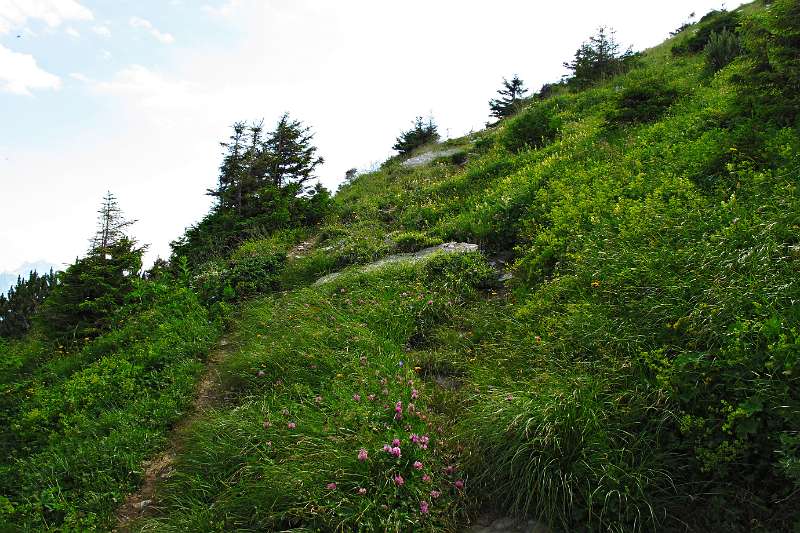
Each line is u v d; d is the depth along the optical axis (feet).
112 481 18.11
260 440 16.97
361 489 13.42
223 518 14.35
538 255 25.32
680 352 14.39
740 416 11.94
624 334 15.89
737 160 23.15
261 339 25.67
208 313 32.91
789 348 12.16
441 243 34.88
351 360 20.54
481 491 14.05
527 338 19.01
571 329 17.93
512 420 14.35
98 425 21.52
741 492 11.57
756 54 26.48
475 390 17.79
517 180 38.55
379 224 46.37
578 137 43.01
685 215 20.38
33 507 17.21
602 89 61.26
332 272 35.73
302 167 74.79
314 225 52.85
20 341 50.26
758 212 18.38
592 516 12.37
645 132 34.73
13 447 22.20
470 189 46.44
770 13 25.62
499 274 27.66
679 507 12.03
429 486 13.96
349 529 12.71
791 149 21.45
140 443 19.99
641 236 20.66
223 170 54.60
